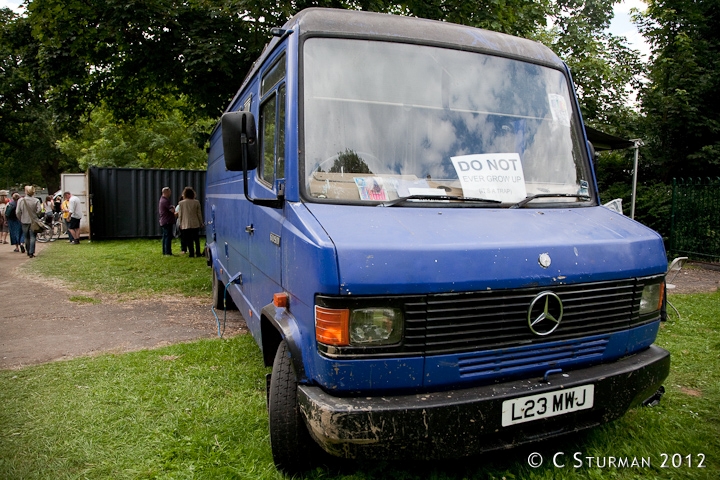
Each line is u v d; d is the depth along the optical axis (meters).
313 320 2.55
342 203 2.93
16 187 51.09
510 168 3.36
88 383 4.56
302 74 3.16
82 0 10.28
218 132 7.60
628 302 2.99
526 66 3.74
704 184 12.15
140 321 6.95
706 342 5.51
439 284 2.48
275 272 3.31
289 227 2.93
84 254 14.16
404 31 3.49
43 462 3.26
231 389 4.41
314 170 3.00
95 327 6.62
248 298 4.57
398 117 3.23
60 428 3.70
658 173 16.83
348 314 2.41
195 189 19.03
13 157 34.41
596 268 2.82
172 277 10.39
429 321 2.49
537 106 3.65
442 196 3.06
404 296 2.45
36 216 13.60
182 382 4.54
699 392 4.31
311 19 3.33
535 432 2.71
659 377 3.08
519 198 3.29
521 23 11.77
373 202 2.96
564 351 2.81
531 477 3.02
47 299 8.33
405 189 3.05
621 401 2.88
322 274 2.44
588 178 3.68
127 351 5.58
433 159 3.21
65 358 5.36
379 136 3.16
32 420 3.84
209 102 11.73
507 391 2.60
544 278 2.67
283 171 3.17
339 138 3.10
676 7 16.33
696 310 6.95
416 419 2.43
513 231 2.82
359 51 3.32
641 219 14.01
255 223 4.11
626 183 16.48
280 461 3.04
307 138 3.05
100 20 10.49
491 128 3.43
